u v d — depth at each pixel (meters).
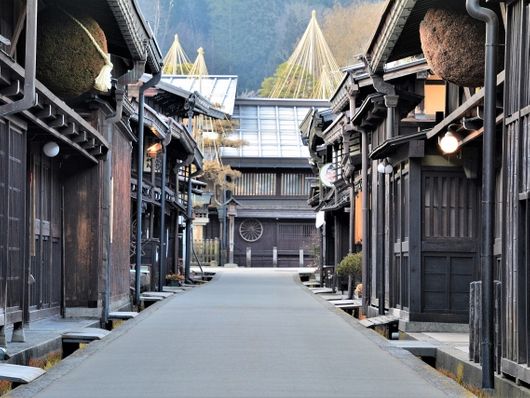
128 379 8.97
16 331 11.94
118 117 17.48
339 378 9.17
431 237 15.79
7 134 11.25
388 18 13.66
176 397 7.94
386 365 10.18
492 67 9.18
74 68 14.03
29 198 14.44
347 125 26.14
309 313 18.02
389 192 18.30
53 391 8.22
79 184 17.44
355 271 23.75
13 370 9.06
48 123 13.34
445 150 13.62
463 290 15.70
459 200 15.85
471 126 12.91
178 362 10.28
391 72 19.64
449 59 12.65
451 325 15.62
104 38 14.77
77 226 17.42
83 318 17.05
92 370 9.60
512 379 9.16
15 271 11.78
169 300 22.33
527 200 8.70
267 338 13.02
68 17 13.91
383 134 21.09
